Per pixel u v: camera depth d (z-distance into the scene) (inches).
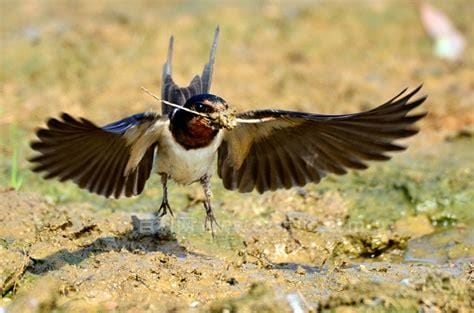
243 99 737.6
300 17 917.2
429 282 415.5
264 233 513.0
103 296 422.6
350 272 466.6
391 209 557.0
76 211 526.9
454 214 553.6
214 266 458.3
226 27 884.6
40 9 910.4
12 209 511.2
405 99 390.6
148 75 783.1
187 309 409.4
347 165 430.9
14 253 441.7
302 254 502.6
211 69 489.7
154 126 424.5
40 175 587.2
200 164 441.4
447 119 701.9
